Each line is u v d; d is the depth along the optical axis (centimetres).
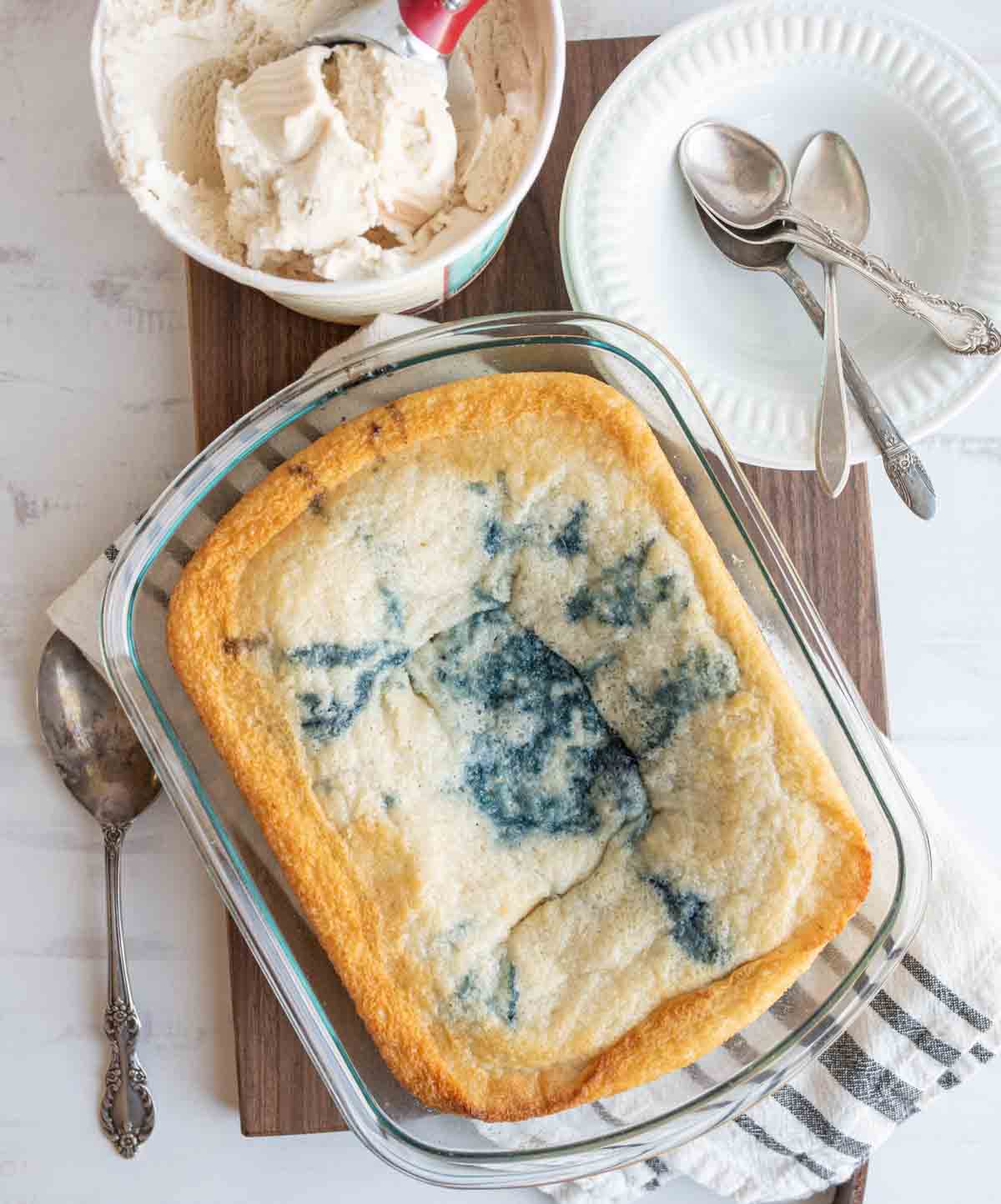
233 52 77
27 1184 88
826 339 82
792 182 85
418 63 76
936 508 88
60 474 88
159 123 78
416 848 78
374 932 78
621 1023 77
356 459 79
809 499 85
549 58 77
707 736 78
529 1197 86
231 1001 87
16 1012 88
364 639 79
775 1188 85
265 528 79
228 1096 87
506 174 78
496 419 79
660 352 80
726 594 78
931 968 83
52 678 86
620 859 79
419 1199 88
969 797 89
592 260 83
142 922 87
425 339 79
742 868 78
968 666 89
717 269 85
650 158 83
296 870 78
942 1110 89
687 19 85
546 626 79
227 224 78
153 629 81
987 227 84
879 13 83
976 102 83
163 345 88
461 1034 78
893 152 85
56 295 88
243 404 85
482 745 80
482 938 78
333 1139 88
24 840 88
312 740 78
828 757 81
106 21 76
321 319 84
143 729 80
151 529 80
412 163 77
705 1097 80
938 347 84
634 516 78
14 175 88
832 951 80
